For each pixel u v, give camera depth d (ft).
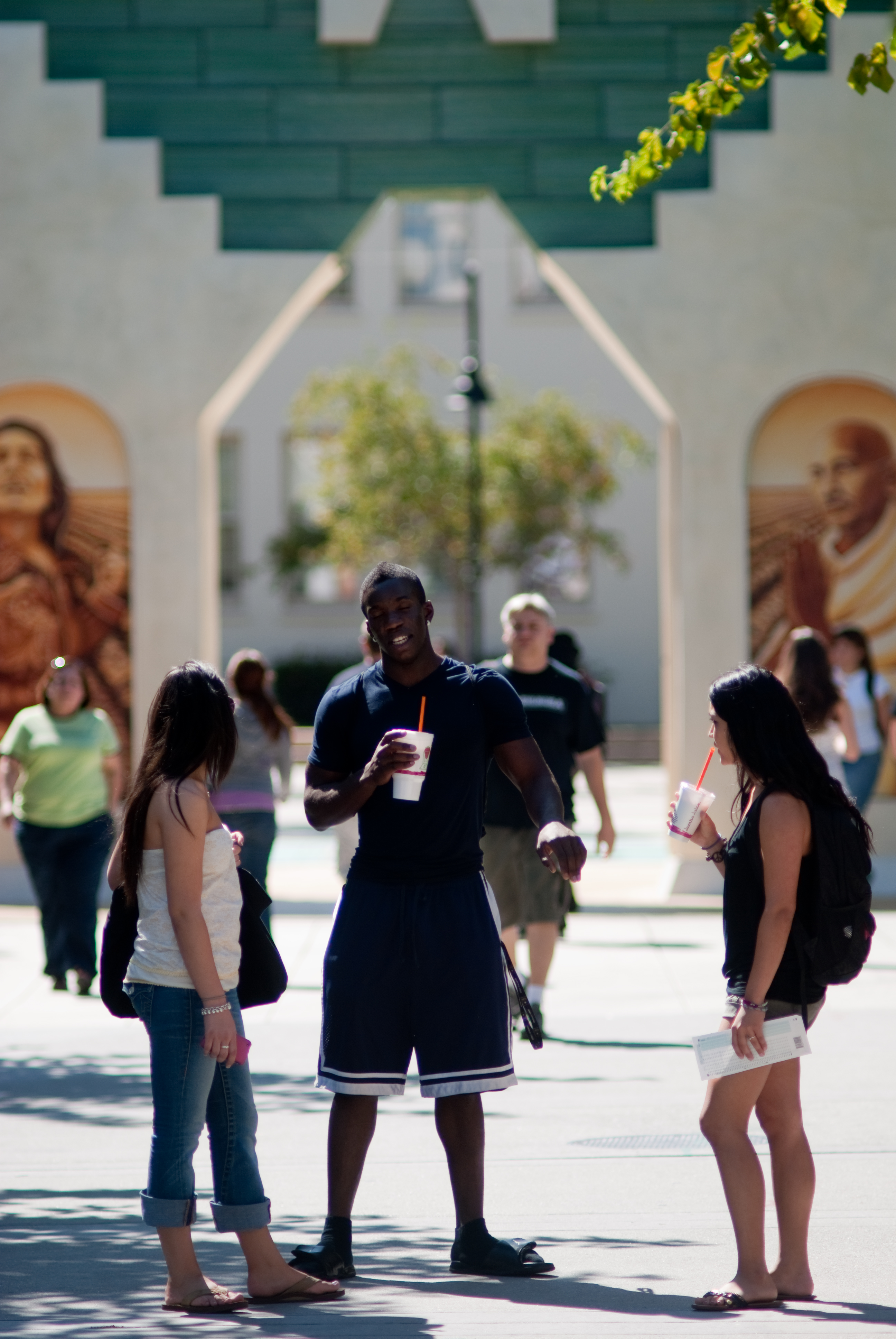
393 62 108.68
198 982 36.68
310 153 108.68
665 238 108.06
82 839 80.89
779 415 108.27
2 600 108.99
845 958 37.04
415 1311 36.78
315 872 121.60
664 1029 71.31
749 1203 37.09
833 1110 56.39
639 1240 42.80
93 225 108.58
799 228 107.96
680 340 108.27
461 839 40.37
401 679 41.09
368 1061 39.99
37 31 108.37
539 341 293.43
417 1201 47.44
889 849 107.65
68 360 108.58
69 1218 46.21
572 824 68.64
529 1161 51.13
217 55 108.58
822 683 77.15
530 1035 41.04
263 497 296.10
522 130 108.37
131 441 108.58
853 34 107.86
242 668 81.35
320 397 241.55
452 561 242.37
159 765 37.45
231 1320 36.42
